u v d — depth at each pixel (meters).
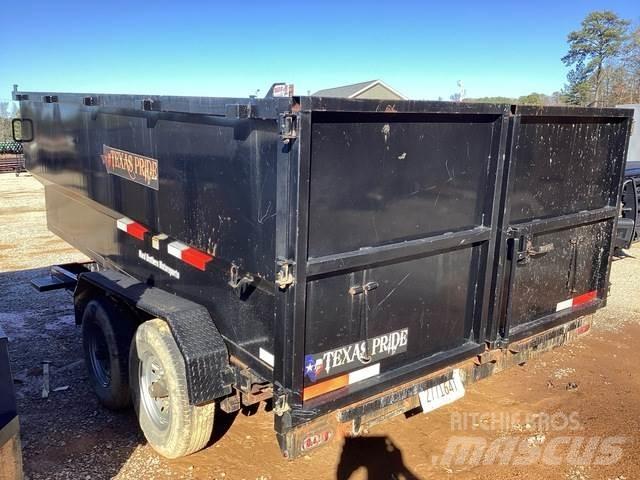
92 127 4.63
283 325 2.65
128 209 4.23
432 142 3.07
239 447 3.79
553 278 4.04
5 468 2.56
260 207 2.73
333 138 2.64
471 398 4.64
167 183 3.59
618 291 7.88
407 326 3.23
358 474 3.55
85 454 3.70
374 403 3.05
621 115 4.11
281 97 2.41
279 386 2.74
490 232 3.44
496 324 3.60
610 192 4.38
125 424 4.09
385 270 3.02
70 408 4.32
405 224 3.06
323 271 2.67
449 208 3.27
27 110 6.16
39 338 5.79
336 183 2.70
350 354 2.95
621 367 5.36
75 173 5.16
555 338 4.12
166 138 3.52
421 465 3.67
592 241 4.31
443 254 3.32
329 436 2.91
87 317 4.27
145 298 3.56
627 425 4.26
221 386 3.12
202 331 3.20
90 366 4.39
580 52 46.62
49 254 9.59
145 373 3.60
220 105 2.83
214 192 3.10
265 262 2.75
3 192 17.22
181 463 3.60
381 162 2.86
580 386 4.93
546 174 3.79
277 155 2.53
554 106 3.54
